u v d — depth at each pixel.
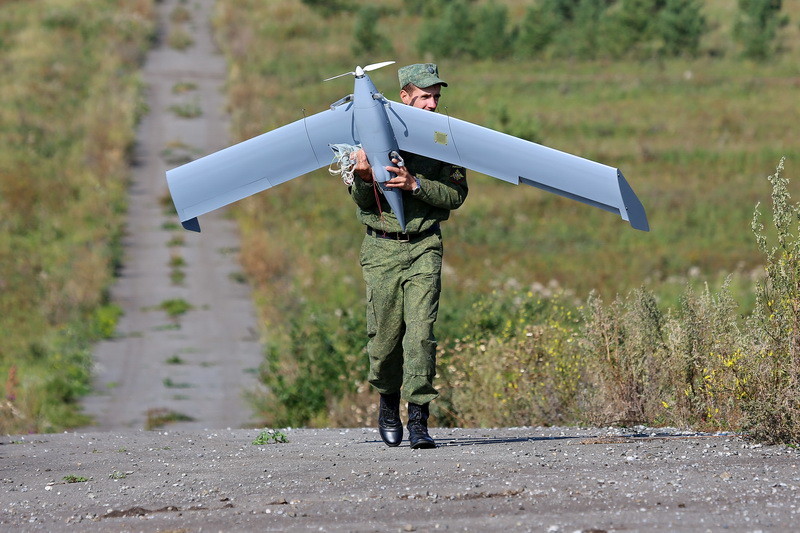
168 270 83.38
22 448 22.41
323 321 50.69
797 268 20.08
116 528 12.81
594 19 186.25
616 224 101.06
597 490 13.77
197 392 54.16
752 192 110.62
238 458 19.06
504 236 96.38
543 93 153.75
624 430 22.95
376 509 13.10
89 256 83.50
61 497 15.56
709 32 191.38
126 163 113.81
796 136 133.38
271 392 48.91
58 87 139.25
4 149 112.00
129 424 48.09
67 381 55.00
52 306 70.81
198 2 196.75
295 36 180.50
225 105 137.12
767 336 20.61
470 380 35.50
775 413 18.91
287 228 96.56
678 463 16.41
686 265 85.94
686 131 135.50
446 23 178.50
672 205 106.19
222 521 12.84
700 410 24.41
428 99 19.55
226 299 76.06
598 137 133.25
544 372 32.53
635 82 159.50
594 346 27.64
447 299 69.44
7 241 88.19
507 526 11.68
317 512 13.13
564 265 86.38
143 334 67.19
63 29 166.75
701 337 25.09
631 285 78.50
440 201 18.97
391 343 19.83
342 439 23.23
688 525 11.41
